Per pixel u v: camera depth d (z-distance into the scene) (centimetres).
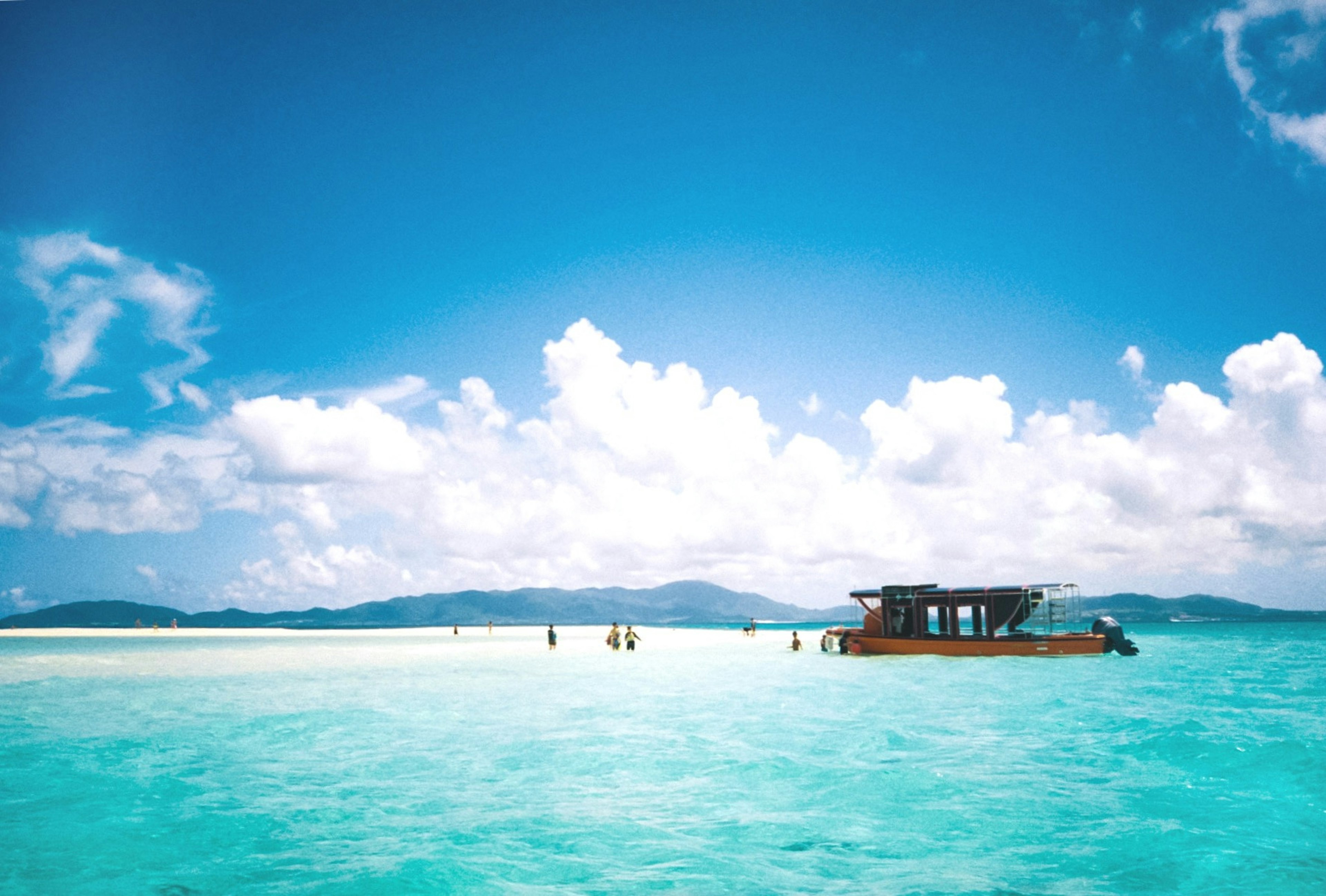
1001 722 2095
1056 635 4591
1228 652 6150
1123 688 3034
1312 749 1631
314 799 1307
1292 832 1098
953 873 942
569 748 1731
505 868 970
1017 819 1171
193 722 2130
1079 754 1634
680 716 2223
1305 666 4334
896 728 1998
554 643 6184
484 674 3697
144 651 5922
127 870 978
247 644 7756
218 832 1129
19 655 5322
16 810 1246
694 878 931
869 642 4825
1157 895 870
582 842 1070
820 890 888
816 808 1235
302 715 2242
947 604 4738
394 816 1209
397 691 2936
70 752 1708
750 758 1612
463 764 1572
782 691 2938
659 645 7456
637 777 1454
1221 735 1822
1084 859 991
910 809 1224
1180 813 1191
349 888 906
